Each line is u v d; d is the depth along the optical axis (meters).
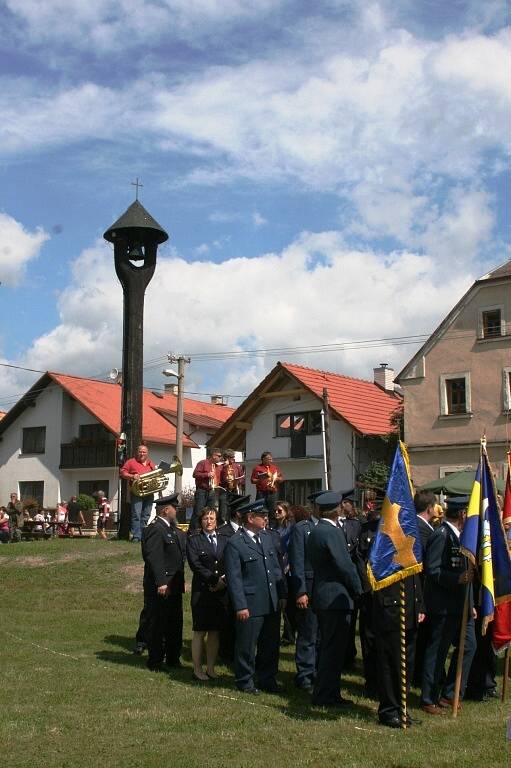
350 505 12.05
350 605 9.27
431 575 9.30
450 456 34.91
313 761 7.30
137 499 22.00
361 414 40.34
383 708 8.58
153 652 11.07
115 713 8.81
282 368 41.09
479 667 9.87
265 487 18.50
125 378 23.84
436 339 35.72
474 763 7.28
